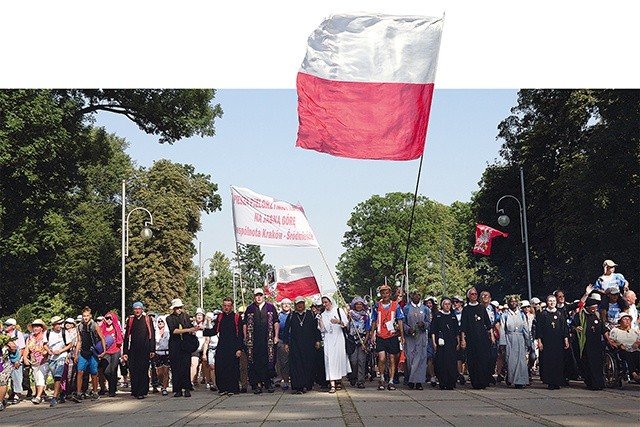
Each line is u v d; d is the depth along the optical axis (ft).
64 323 65.26
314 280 90.79
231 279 376.48
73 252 180.04
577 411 43.29
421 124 41.73
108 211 253.03
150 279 229.86
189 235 241.35
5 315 129.29
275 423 40.93
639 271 134.62
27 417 51.52
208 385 72.49
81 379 63.41
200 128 123.65
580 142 165.37
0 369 59.21
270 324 63.93
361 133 41.55
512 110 195.00
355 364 67.41
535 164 173.17
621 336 57.98
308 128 41.37
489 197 194.18
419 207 397.60
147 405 56.39
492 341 67.21
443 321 62.75
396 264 385.50
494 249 194.80
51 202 120.67
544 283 175.94
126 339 64.95
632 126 133.39
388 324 62.90
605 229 135.44
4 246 123.54
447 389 62.13
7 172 108.06
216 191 267.18
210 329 64.28
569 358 62.39
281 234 69.92
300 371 62.23
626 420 38.60
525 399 51.49
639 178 138.21
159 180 252.62
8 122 102.06
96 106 120.57
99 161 129.59
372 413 44.57
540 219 180.45
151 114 120.06
